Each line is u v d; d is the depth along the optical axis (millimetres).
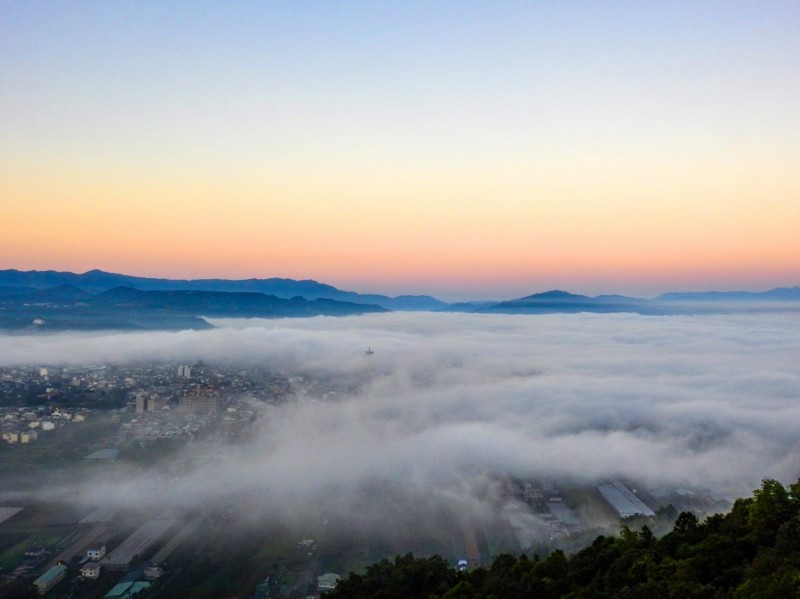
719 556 32688
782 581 26656
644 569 34750
